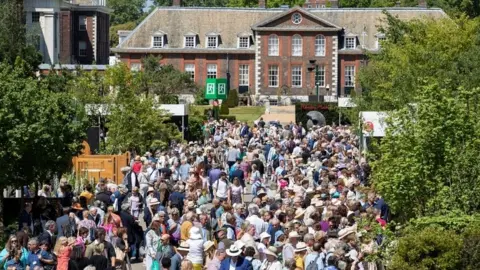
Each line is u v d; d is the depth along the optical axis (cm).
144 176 5478
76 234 4116
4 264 3588
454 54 7856
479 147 3938
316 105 12706
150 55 16550
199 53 17550
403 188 3956
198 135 10012
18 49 14550
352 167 5672
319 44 17575
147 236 3909
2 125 4994
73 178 6094
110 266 3731
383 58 8719
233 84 17675
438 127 3931
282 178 5666
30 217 4303
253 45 17675
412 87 7062
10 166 4984
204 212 4344
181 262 3500
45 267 3672
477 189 3834
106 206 4600
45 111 5166
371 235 3688
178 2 18075
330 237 3894
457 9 19225
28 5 19538
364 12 17762
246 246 3556
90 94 8256
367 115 6347
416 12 17388
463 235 3456
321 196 4562
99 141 7469
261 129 9644
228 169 6969
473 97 4153
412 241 3422
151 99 8281
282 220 4088
